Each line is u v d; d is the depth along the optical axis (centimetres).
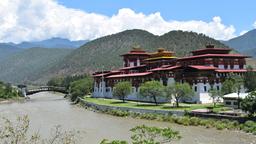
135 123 11106
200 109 11762
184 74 14938
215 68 14588
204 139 8038
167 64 17988
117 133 9081
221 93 13112
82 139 8138
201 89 14150
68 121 11788
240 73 15325
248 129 8938
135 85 17075
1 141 4006
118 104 15262
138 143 3841
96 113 14600
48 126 10450
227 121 9800
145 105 14075
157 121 11481
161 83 14488
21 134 3303
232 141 7819
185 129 9581
